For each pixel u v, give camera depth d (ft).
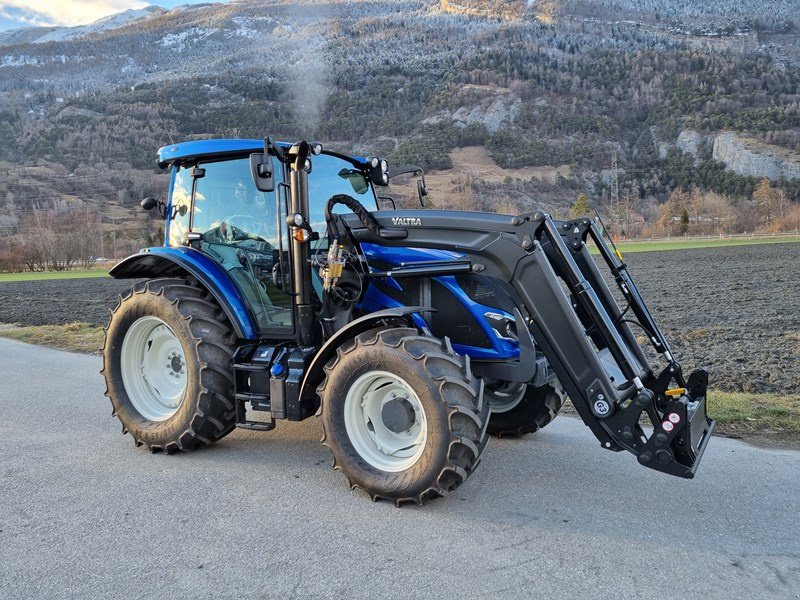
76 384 23.36
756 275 70.18
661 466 11.48
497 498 12.59
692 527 11.26
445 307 13.88
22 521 11.64
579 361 12.04
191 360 14.70
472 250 12.86
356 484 12.60
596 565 9.94
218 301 14.89
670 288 59.11
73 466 14.53
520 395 15.94
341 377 12.55
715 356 27.37
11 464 14.67
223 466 14.46
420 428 12.39
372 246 14.23
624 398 11.95
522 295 12.42
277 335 14.67
